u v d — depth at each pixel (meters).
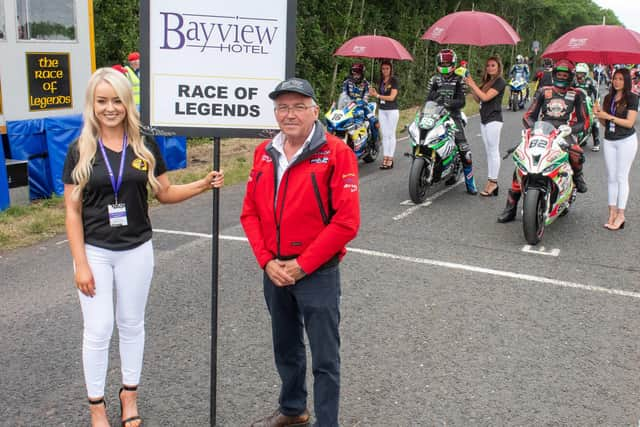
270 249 3.18
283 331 3.36
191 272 5.93
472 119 18.47
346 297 5.35
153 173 3.39
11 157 8.41
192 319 4.93
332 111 10.57
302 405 3.52
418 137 8.42
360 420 3.62
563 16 45.41
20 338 4.62
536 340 4.60
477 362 4.27
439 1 24.23
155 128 3.30
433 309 5.12
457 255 6.45
